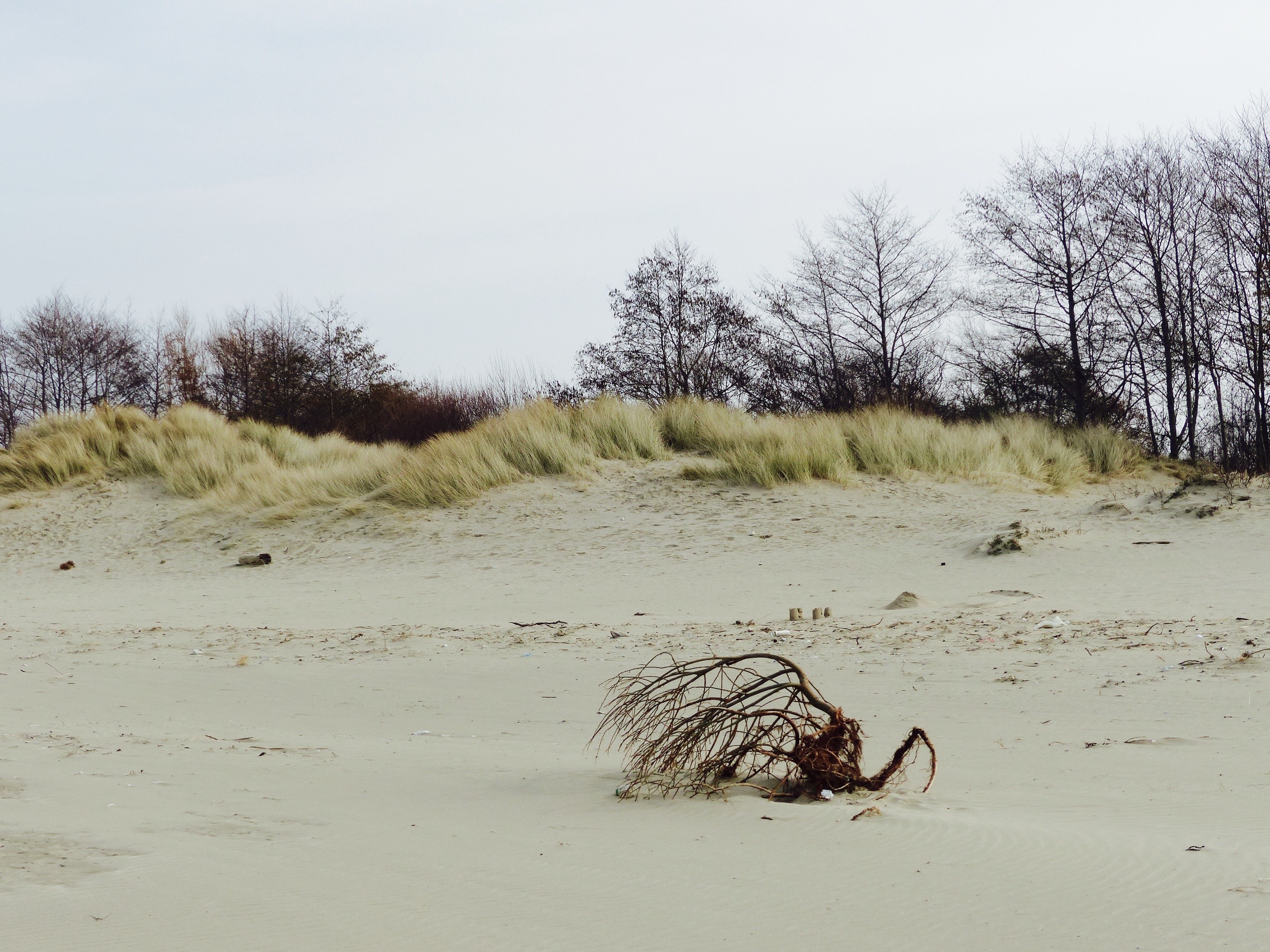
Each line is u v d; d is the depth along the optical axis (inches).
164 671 400.8
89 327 2054.6
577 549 780.0
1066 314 1325.0
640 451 989.8
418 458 970.1
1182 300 1258.0
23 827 185.2
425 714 322.3
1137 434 1262.3
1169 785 208.7
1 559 885.2
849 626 461.1
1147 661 345.4
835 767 215.3
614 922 135.7
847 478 894.4
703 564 713.0
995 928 129.0
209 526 922.1
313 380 1769.2
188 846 175.3
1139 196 1269.7
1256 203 1214.3
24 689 363.9
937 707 302.0
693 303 1566.2
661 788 221.9
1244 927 125.0
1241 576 566.9
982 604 516.7
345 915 139.0
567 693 346.9
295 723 311.4
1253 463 1081.4
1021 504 838.5
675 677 245.3
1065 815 185.8
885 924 132.1
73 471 1072.8
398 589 687.7
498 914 139.3
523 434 976.3
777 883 150.9
